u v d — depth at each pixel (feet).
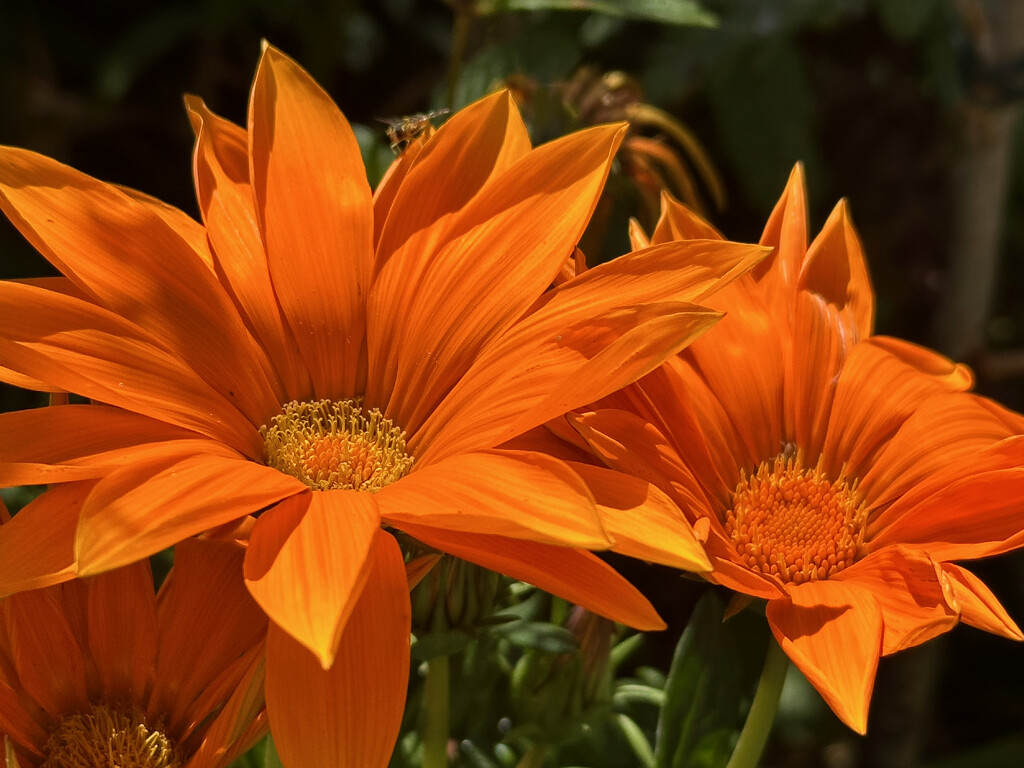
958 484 0.93
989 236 1.39
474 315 0.96
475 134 0.97
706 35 1.40
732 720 1.06
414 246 0.97
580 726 1.02
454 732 1.06
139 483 0.85
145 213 0.94
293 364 0.99
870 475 0.99
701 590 1.46
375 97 1.76
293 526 0.86
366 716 0.85
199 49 1.77
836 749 1.49
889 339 1.00
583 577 0.87
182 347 0.94
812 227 1.64
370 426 0.98
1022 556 1.54
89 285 0.92
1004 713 1.56
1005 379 1.51
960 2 1.32
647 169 1.15
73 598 0.95
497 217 0.96
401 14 1.75
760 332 0.99
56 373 0.88
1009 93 1.32
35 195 0.92
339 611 0.82
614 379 0.87
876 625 0.89
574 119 1.13
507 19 1.26
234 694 0.89
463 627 0.95
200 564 0.95
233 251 0.97
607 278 0.93
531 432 0.93
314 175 0.97
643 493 0.88
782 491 0.99
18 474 0.85
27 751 0.93
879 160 1.70
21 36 1.64
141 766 0.94
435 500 0.86
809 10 1.39
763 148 1.48
